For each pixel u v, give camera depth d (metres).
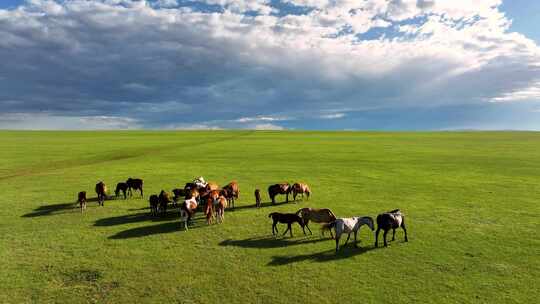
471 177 35.84
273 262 15.00
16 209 23.42
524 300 11.94
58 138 101.31
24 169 41.44
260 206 24.77
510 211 22.81
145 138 105.12
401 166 44.19
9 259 15.18
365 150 65.75
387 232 17.97
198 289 12.72
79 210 23.38
